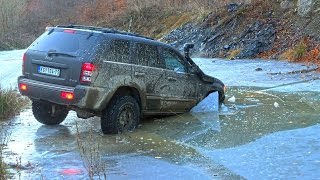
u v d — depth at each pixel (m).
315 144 7.62
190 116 10.16
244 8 26.03
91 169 6.12
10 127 9.37
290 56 20.84
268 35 23.42
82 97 8.23
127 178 6.27
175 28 31.70
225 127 9.03
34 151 7.62
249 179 6.13
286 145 7.63
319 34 21.17
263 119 9.60
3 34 40.19
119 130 8.70
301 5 23.17
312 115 9.82
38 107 9.38
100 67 8.38
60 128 9.33
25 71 8.95
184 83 10.13
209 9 29.86
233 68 18.92
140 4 39.00
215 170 6.55
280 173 6.31
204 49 25.28
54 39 8.88
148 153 7.48
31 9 51.34
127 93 9.07
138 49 9.19
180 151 7.55
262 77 16.03
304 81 14.70
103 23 41.00
